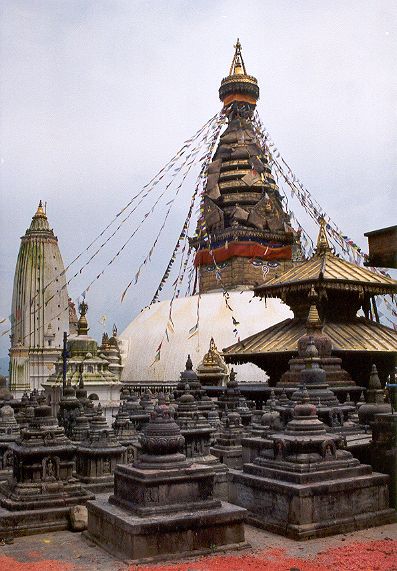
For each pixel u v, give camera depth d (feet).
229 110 218.38
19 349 212.84
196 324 179.83
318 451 41.68
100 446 54.19
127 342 206.18
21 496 41.68
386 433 45.80
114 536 35.81
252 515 42.52
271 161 189.88
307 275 100.53
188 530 34.88
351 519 40.37
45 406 45.03
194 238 215.10
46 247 218.59
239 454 56.44
